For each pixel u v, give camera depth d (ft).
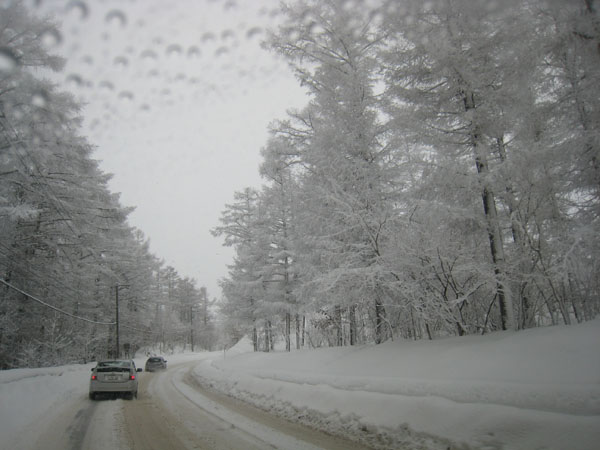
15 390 34.68
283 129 47.73
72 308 83.61
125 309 128.16
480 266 28.76
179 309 249.14
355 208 34.27
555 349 19.25
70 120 47.62
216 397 39.55
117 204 96.37
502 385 17.42
